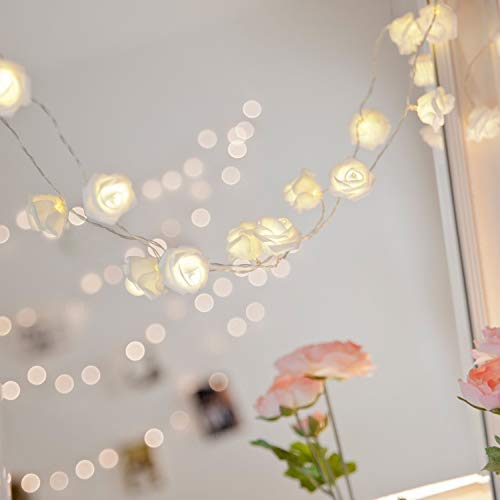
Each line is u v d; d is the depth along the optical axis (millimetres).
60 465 2162
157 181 2246
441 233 2225
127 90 2234
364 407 2215
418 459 2193
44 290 2191
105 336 2219
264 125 2260
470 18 1078
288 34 2230
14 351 2160
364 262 2264
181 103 2256
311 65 2232
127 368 2223
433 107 961
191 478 2219
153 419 2223
